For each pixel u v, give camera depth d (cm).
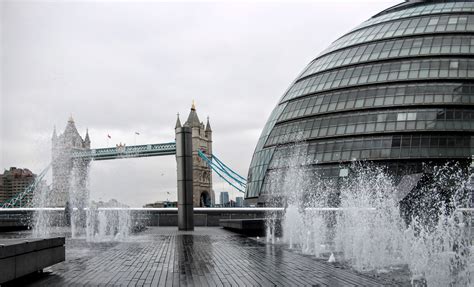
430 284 1496
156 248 2605
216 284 1467
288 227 3741
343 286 1436
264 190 7175
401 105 6250
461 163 5694
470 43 6481
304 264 1934
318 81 7288
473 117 5978
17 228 4575
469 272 1686
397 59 6662
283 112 7575
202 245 2781
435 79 6272
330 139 6525
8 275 1412
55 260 1744
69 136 5925
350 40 7538
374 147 6141
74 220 5306
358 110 6494
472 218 3206
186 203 4384
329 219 4375
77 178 5738
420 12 7225
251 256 2212
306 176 6506
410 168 5844
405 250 2305
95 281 1528
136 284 1473
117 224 4828
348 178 6053
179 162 4434
